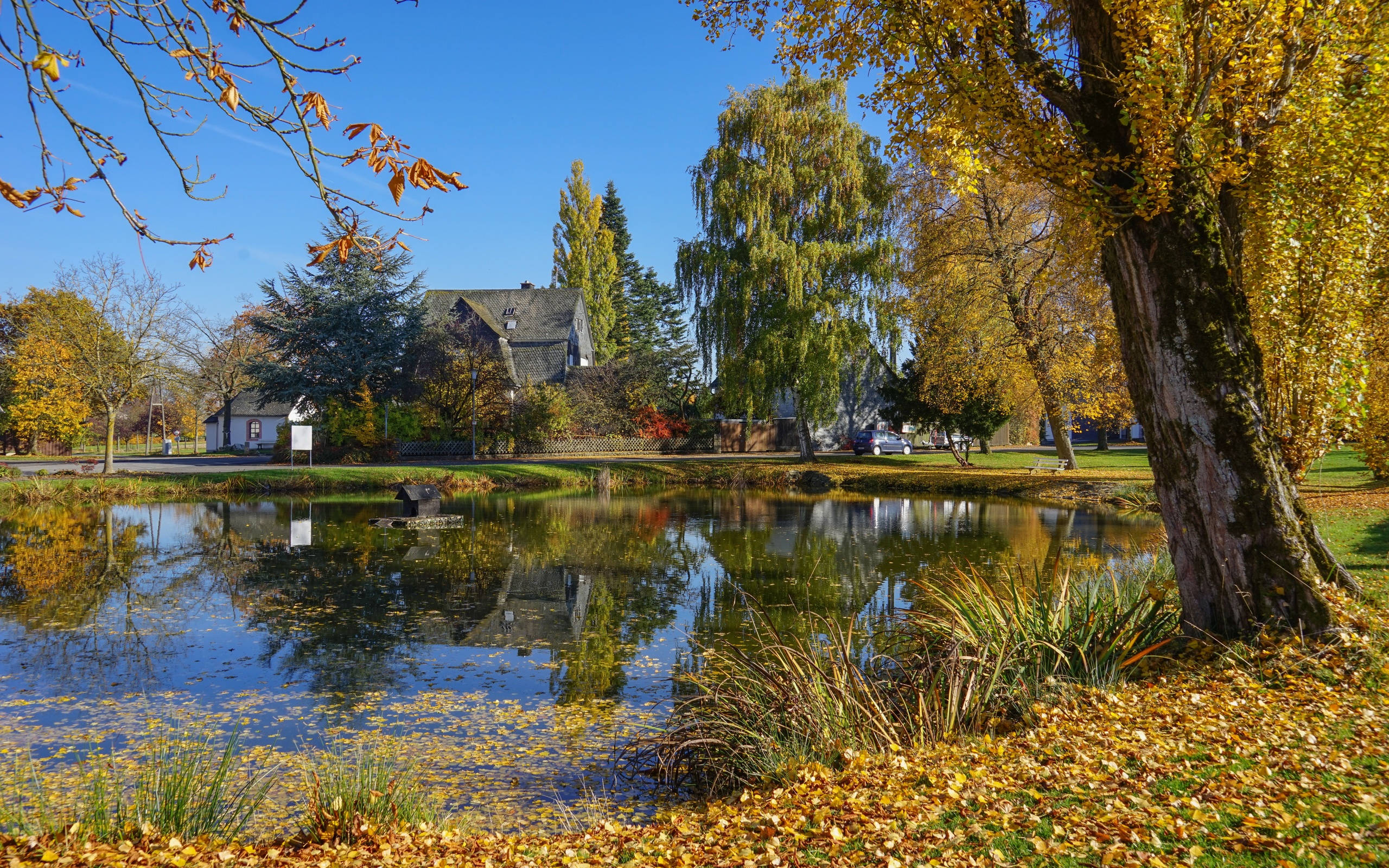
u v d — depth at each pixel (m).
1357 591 6.49
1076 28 6.94
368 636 10.14
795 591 12.60
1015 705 5.97
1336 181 7.55
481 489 31.77
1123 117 6.26
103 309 30.73
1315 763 4.32
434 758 6.27
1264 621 6.27
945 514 23.14
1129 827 3.79
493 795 5.58
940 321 27.94
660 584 13.34
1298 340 8.25
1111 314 24.45
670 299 73.00
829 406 32.94
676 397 50.22
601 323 62.62
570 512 24.53
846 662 6.40
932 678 6.42
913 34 7.08
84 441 53.41
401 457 38.84
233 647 9.60
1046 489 26.92
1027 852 3.67
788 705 6.06
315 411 39.50
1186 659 6.39
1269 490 6.41
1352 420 8.30
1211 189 6.74
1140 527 19.59
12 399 40.12
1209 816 3.82
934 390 32.16
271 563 15.39
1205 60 6.57
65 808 5.05
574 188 61.16
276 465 36.75
